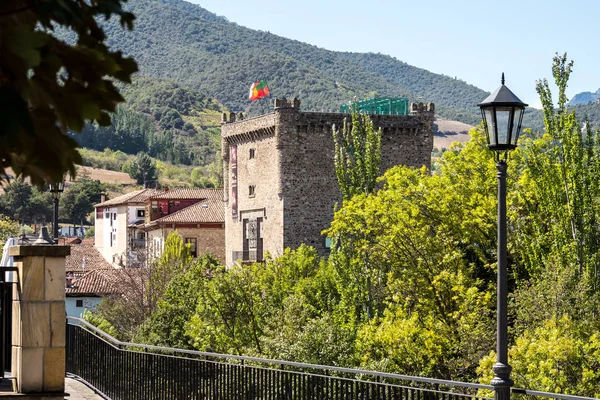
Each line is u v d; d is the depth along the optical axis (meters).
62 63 3.23
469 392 32.78
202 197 122.25
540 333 37.59
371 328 45.81
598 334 37.75
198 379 19.23
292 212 81.50
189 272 62.69
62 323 12.77
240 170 88.44
